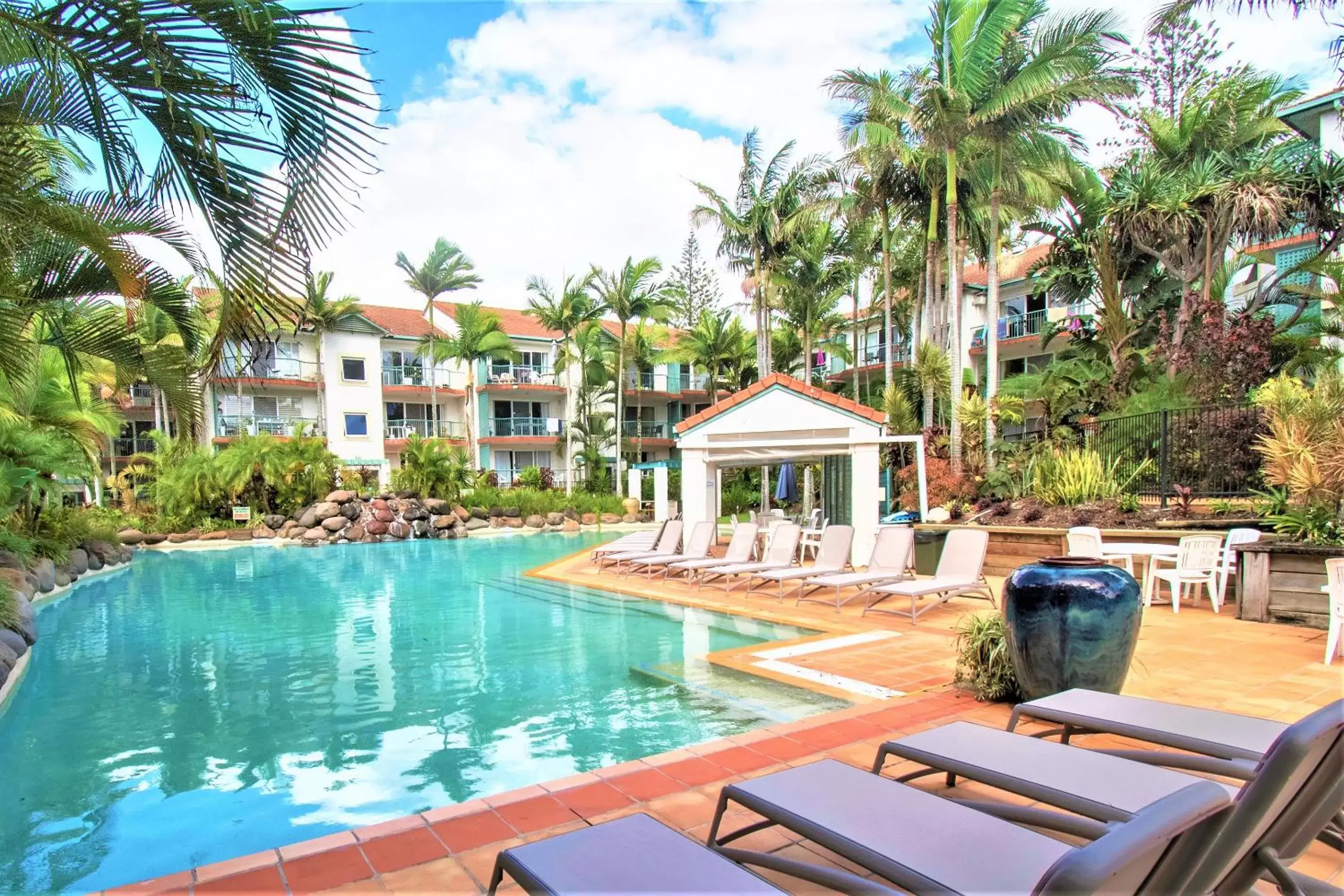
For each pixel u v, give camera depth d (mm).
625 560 12555
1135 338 20875
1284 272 16922
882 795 2410
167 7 3080
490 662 7305
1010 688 4742
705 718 5281
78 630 9555
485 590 12531
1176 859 1491
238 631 9320
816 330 30547
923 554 11711
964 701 4844
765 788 2482
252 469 24266
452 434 39906
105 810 4117
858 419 12016
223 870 2842
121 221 6031
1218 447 11492
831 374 39906
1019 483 15039
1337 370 12297
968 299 33906
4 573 10539
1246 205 15688
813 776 2576
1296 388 11148
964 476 17328
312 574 15445
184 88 3234
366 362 36406
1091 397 18141
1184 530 9594
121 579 15156
